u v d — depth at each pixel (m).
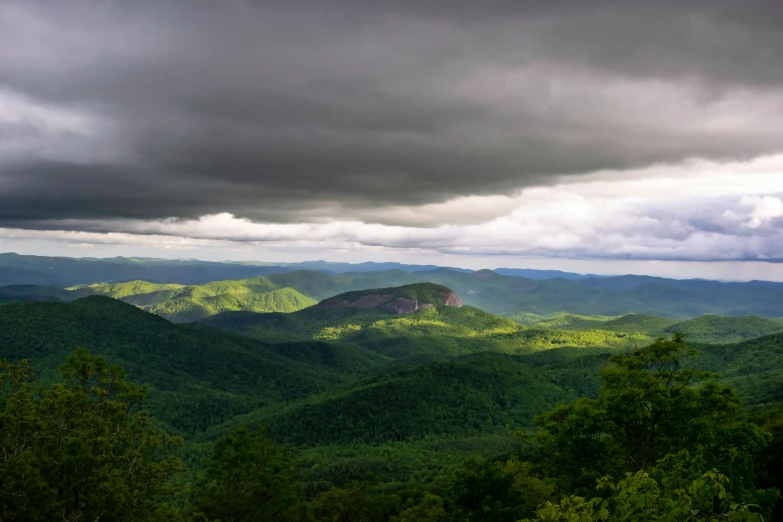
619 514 15.33
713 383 32.72
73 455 29.84
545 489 43.53
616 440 34.53
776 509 38.09
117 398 34.31
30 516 28.73
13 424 29.36
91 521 31.05
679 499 14.76
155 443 35.59
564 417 38.00
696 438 30.47
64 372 32.94
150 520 32.81
